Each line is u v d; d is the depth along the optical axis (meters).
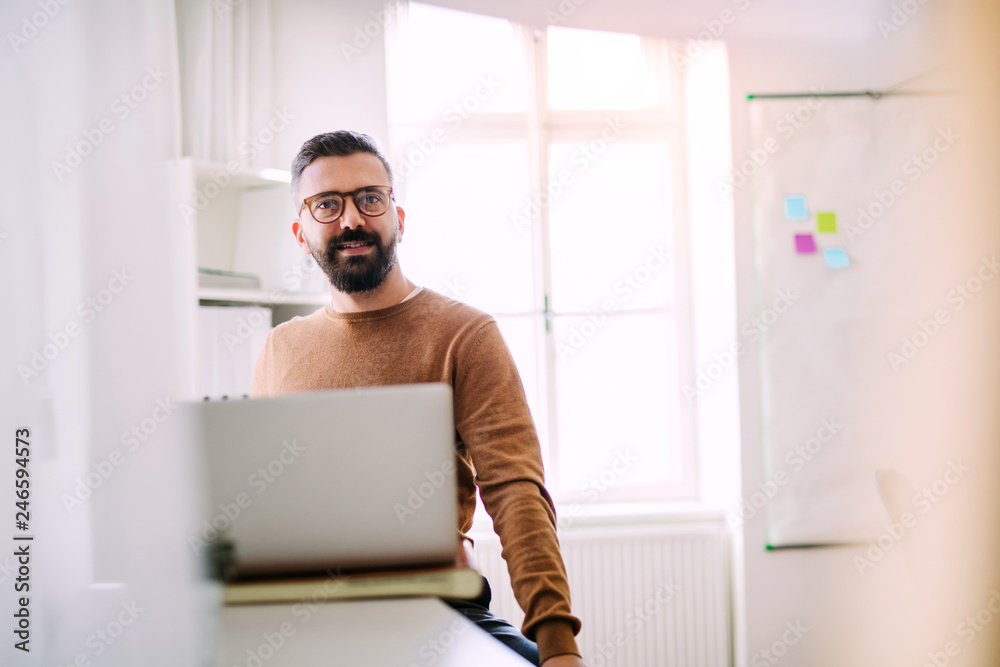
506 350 1.53
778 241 2.64
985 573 1.47
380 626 0.96
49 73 0.83
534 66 3.01
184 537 0.89
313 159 1.58
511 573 1.30
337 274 1.58
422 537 1.04
